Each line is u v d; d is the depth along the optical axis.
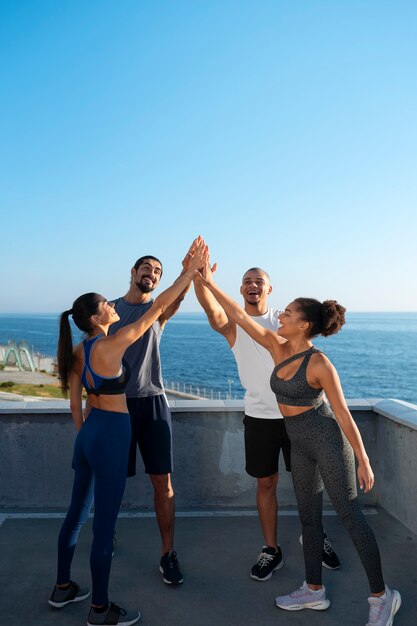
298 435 2.47
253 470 2.96
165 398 3.04
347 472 2.39
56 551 3.14
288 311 2.50
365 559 2.34
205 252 2.69
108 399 2.43
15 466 3.88
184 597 2.65
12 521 3.62
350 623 2.42
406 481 3.52
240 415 3.92
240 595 2.67
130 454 3.03
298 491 2.55
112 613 2.34
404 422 3.43
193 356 130.75
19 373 82.56
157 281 3.13
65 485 3.89
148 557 3.09
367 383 88.31
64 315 2.61
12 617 2.46
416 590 2.71
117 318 2.60
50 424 3.88
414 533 3.41
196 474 3.92
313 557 2.52
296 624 2.41
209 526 3.55
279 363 2.59
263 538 3.36
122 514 3.78
